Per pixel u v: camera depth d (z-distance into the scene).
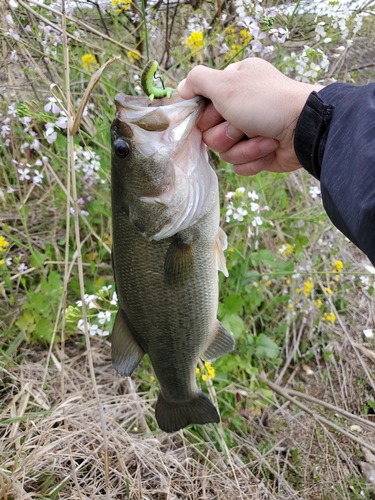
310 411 0.70
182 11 0.79
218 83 0.38
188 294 0.43
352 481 0.67
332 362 0.83
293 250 0.79
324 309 0.89
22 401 0.61
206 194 0.39
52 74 0.70
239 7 0.54
